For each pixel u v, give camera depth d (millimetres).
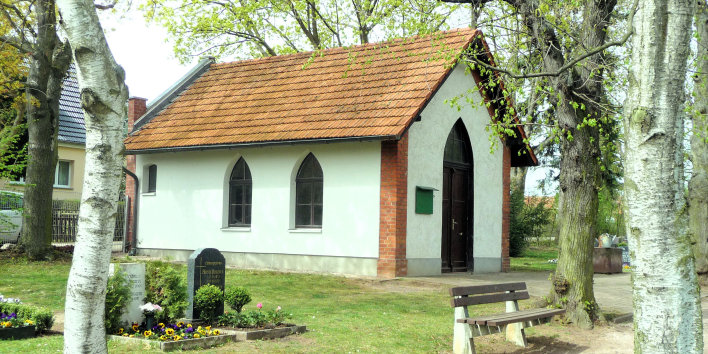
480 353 10570
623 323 13281
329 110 20422
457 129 21812
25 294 15367
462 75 21547
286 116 21141
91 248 6469
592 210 12961
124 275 10375
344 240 19766
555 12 13219
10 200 19812
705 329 12859
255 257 21562
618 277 22156
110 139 6594
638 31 6680
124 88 6746
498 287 11023
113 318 10086
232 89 24516
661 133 6504
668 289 6434
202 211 22891
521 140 23406
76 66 6586
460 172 21859
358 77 21516
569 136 12672
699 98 19109
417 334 11406
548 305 13211
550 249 39469
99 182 6527
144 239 24234
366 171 19438
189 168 23297
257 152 21734
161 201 23906
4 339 9945
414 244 19516
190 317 11336
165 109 25125
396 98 19484
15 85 24562
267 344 10102
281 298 15180
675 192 6527
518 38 14516
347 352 9945
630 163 6672
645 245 6523
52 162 22000
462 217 21922
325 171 20281
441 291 16688
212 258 11789
